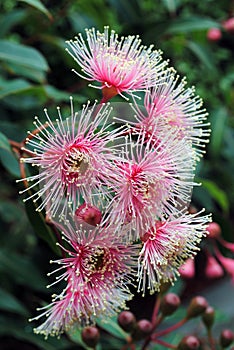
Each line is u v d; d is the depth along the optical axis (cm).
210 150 75
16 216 70
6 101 62
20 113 65
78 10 66
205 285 85
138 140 40
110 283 41
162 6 79
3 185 73
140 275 40
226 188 77
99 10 65
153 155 40
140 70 41
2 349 65
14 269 61
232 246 54
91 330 46
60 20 68
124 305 41
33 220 43
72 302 40
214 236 51
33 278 61
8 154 47
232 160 76
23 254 69
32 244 69
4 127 53
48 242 43
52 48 73
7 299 59
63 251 41
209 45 74
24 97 63
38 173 42
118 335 49
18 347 65
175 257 41
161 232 40
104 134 40
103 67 41
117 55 41
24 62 51
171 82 41
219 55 79
